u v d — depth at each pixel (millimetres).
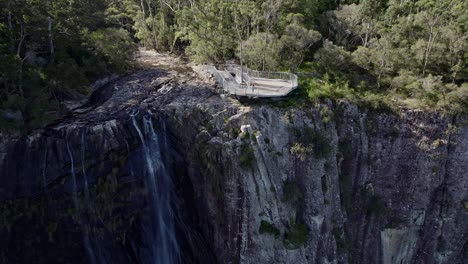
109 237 36875
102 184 35875
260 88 41312
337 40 56688
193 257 41375
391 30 54406
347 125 42969
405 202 45875
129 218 37688
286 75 43656
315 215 40531
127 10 62750
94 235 36250
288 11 55000
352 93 44344
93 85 44219
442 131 44344
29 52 38750
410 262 47938
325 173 40969
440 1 58156
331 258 42406
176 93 42500
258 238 38938
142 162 37844
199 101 40375
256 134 37844
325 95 42281
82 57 43969
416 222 46156
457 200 45500
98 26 56875
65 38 41625
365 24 55688
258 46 46250
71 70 39156
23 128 34156
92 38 45250
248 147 37562
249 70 45094
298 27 48500
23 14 35906
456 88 45312
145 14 64188
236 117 38250
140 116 38062
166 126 39000
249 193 38156
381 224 45969
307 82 44188
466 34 49250
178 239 40688
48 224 34938
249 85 41844
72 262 36719
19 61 33656
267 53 47281
